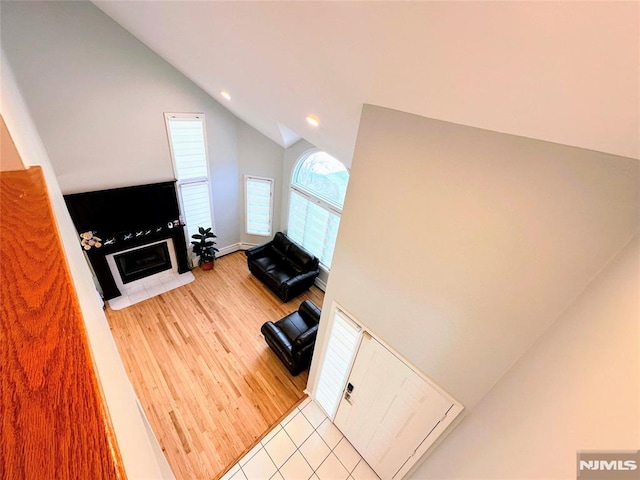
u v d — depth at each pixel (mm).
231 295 5324
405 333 2188
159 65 4125
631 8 537
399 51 1116
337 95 1895
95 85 3723
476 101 1200
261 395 3652
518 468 1098
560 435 937
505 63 892
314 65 1640
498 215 1499
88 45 3502
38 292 454
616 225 1160
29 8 3035
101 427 292
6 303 430
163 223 5055
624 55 638
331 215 5250
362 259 2305
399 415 2469
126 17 2863
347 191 2207
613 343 873
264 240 6668
